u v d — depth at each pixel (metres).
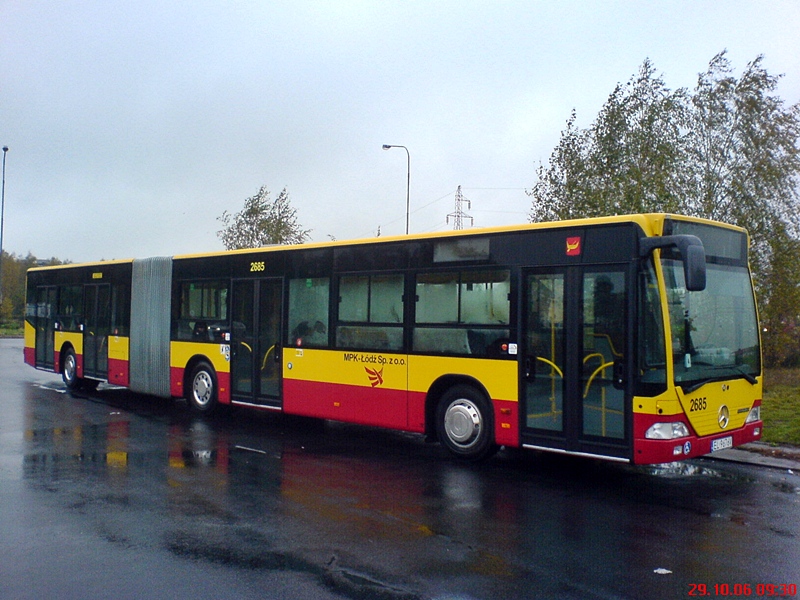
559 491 8.07
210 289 13.38
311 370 11.36
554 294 8.53
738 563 5.74
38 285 18.97
